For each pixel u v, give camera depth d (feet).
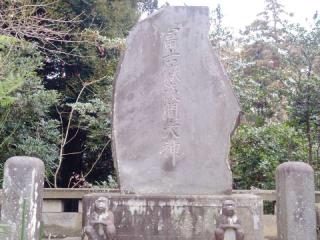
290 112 28.86
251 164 29.22
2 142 26.71
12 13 26.81
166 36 17.24
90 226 14.42
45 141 30.30
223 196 15.71
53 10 33.71
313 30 29.37
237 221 14.37
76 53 36.17
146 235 15.25
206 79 17.10
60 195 21.26
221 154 16.72
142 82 17.06
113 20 39.78
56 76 39.45
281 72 30.55
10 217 13.23
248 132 29.12
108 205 15.19
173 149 16.72
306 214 14.20
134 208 15.40
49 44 34.40
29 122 29.48
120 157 16.70
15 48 26.43
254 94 31.53
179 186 16.51
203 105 16.97
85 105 30.27
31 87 28.37
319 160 29.35
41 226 14.12
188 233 15.29
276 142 29.09
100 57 38.37
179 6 17.42
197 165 16.67
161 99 16.98
